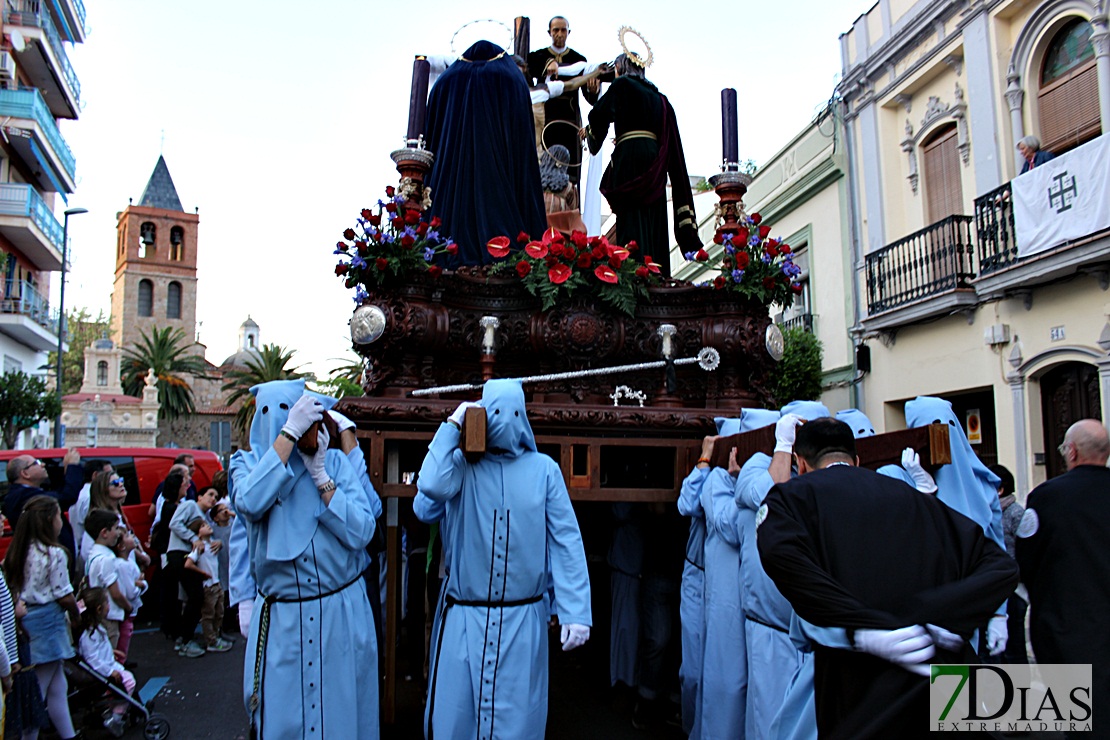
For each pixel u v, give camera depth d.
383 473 3.62
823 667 2.19
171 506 7.70
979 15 10.91
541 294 4.14
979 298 10.74
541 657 3.15
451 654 3.10
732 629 3.49
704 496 3.61
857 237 13.76
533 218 4.89
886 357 12.98
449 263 4.53
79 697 4.82
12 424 19.83
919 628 1.99
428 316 3.99
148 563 6.52
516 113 4.90
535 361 4.43
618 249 4.27
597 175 5.88
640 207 5.23
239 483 3.10
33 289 25.05
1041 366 9.89
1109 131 9.14
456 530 3.21
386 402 3.63
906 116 12.80
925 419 3.74
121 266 66.75
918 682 1.97
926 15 11.80
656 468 4.45
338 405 3.57
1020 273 9.70
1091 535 3.24
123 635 5.82
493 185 4.76
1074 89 9.67
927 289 11.53
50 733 4.54
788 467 2.97
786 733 2.65
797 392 14.23
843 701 2.10
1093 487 3.35
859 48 13.59
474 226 4.77
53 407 20.08
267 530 2.98
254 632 3.08
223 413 52.66
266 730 2.90
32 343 25.47
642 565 4.49
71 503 7.70
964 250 11.00
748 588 3.26
